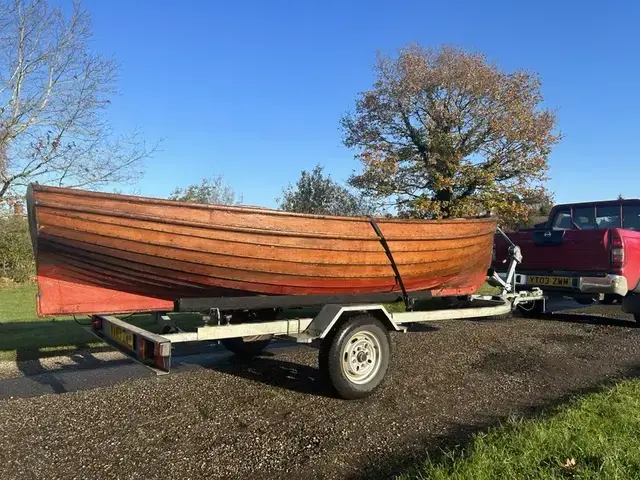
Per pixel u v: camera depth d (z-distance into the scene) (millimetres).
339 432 4082
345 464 3525
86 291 4926
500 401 4801
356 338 4938
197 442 3904
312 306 5516
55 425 4199
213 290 5023
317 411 4562
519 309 9766
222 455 3684
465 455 3367
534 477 2998
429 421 4297
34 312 9742
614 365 6094
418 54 20297
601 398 4430
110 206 4289
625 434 3602
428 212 19484
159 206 4383
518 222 20766
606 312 10359
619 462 3125
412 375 5652
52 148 14008
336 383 4754
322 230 4949
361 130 21188
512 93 19766
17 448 3775
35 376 5551
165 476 3383
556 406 4477
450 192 19859
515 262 7863
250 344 6273
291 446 3828
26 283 15594
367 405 4715
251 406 4680
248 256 4746
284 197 19188
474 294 7324
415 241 5668
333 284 5383
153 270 4715
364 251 5293
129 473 3420
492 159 20031
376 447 3787
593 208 9672
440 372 5777
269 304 5219
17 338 7215
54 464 3541
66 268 4734
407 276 5848
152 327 6289
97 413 4473
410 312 5910
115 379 5457
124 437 3984
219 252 4641
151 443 3881
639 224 9086
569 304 12000
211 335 4727
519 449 3363
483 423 4227
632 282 8094
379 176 19672
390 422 4289
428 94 20078
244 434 4051
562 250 8531
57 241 4391
